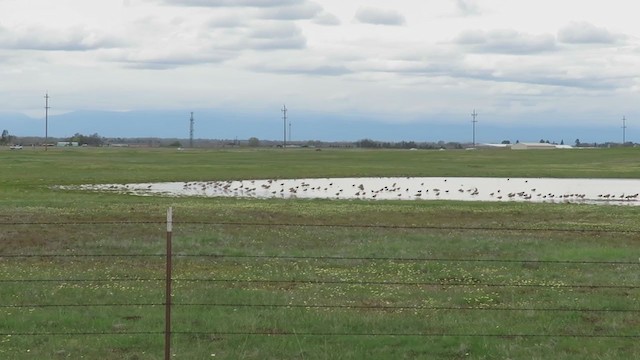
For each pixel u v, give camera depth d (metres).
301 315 15.87
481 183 89.25
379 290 19.08
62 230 31.47
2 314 15.76
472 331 14.76
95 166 106.88
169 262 12.02
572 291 19.22
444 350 13.43
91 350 13.14
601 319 15.97
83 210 41.00
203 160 139.38
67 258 23.81
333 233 32.28
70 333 14.20
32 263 22.67
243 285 19.52
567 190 78.88
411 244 28.81
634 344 13.98
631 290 19.36
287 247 27.70
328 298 17.83
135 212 40.62
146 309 16.31
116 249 26.39
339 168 113.88
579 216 44.91
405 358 12.99
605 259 25.14
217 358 12.80
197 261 23.72
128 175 88.62
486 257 25.47
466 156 176.75
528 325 15.30
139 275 20.77
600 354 13.33
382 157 170.00
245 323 15.07
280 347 13.41
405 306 16.95
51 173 88.62
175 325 14.88
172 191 68.69
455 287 19.69
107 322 15.14
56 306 16.23
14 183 71.25
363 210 46.91
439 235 32.09
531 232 34.00
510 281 20.72
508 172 108.25
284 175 96.62
